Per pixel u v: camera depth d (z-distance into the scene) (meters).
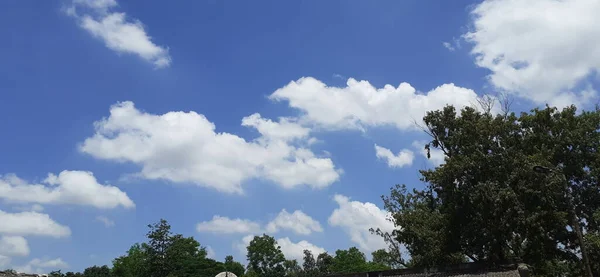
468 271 35.50
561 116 39.56
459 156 38.75
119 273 94.00
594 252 35.75
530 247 36.91
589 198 38.66
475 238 38.41
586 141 38.53
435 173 39.69
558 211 35.84
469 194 36.50
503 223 34.56
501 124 38.91
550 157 36.47
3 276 22.78
